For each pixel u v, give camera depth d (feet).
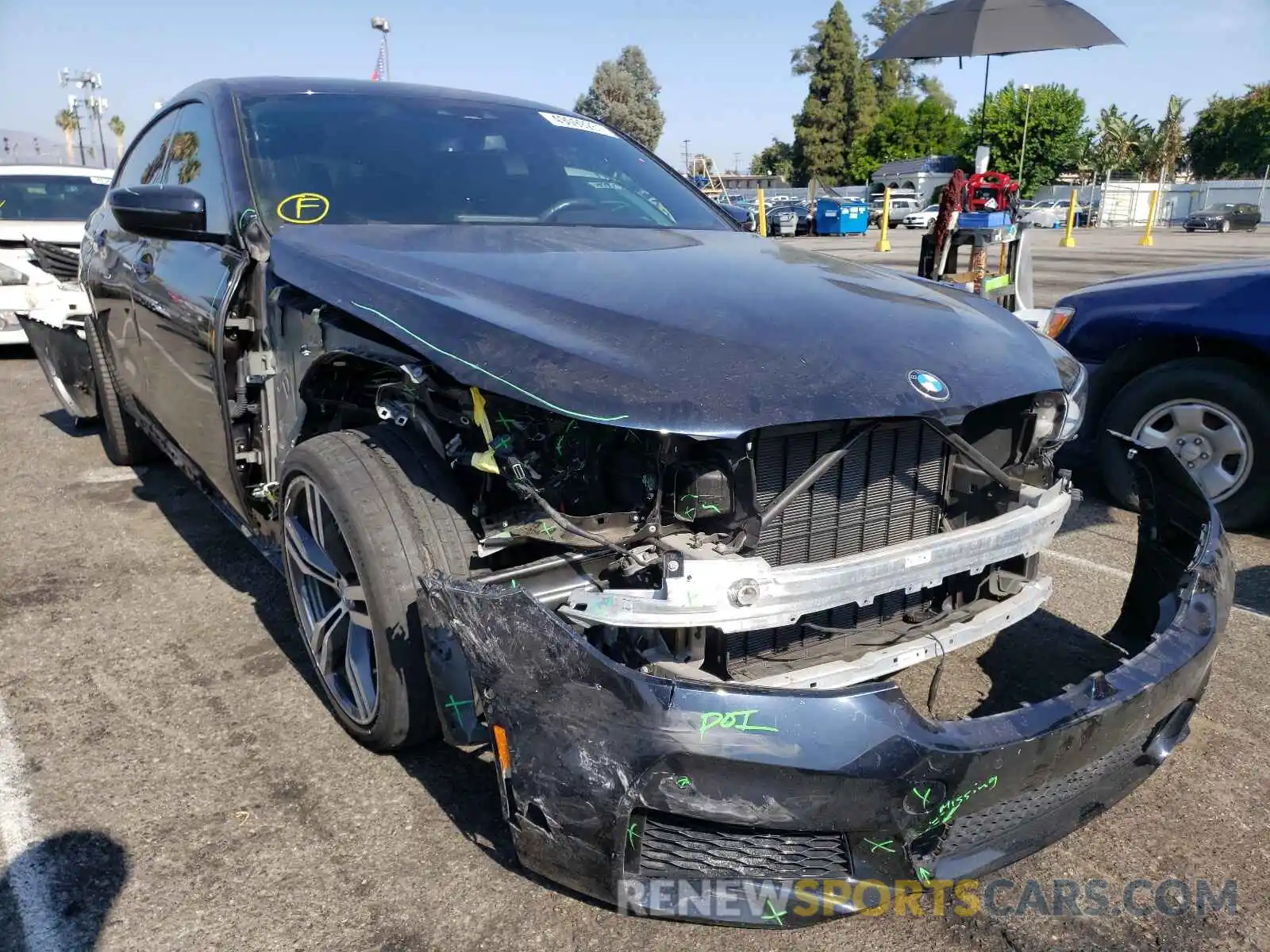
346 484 7.50
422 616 6.88
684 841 6.10
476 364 6.69
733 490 6.56
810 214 105.29
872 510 7.73
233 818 7.77
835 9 218.38
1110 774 7.27
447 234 9.53
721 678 6.68
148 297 11.84
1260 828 7.90
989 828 6.61
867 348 7.13
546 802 6.09
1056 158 160.35
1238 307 13.92
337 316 8.23
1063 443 8.44
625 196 11.73
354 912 6.79
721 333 7.00
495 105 12.59
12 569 12.84
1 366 27.99
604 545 6.49
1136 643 8.83
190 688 9.78
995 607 8.13
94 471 17.29
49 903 6.84
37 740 8.84
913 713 6.00
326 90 11.75
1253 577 12.97
